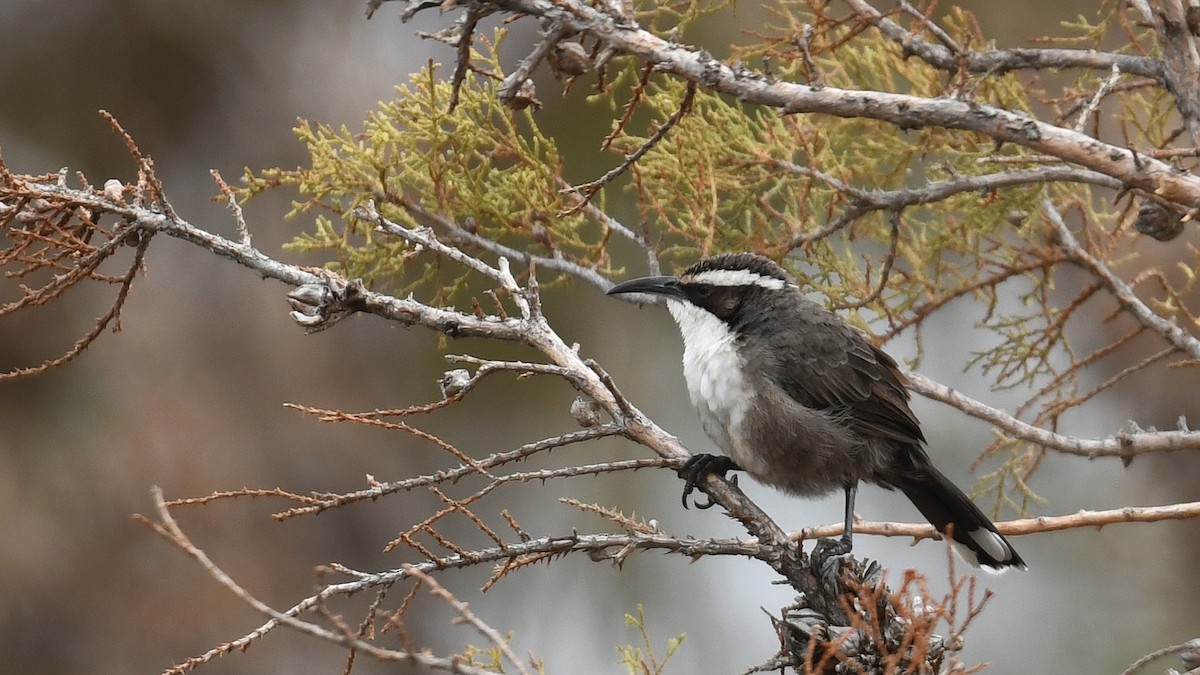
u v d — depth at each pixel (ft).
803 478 32.30
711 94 39.50
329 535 61.16
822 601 25.98
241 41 60.95
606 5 25.67
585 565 58.70
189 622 57.57
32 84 57.47
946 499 32.45
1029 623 53.26
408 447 61.31
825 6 31.19
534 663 24.23
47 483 56.85
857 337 32.81
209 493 58.70
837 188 33.27
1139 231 32.60
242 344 60.95
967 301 57.62
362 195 34.32
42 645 56.03
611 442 58.44
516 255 35.27
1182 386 53.93
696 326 32.81
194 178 60.70
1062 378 34.88
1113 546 54.08
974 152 33.68
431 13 63.62
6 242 55.36
